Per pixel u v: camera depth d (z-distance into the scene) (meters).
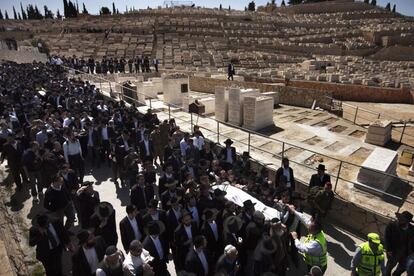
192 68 33.72
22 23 72.44
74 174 7.77
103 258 5.10
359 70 32.25
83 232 5.06
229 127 14.77
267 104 14.66
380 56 47.38
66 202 6.96
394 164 9.07
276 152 11.57
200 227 6.62
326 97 18.36
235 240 5.80
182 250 5.65
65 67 27.94
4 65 29.36
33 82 19.73
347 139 13.28
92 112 13.29
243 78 26.08
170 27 59.16
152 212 6.05
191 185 6.74
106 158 11.87
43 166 8.33
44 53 40.66
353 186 8.88
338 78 23.42
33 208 8.60
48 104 13.54
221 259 4.98
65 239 5.91
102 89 22.58
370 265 5.04
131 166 8.80
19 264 6.45
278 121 15.98
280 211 6.59
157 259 5.59
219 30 59.09
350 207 7.98
